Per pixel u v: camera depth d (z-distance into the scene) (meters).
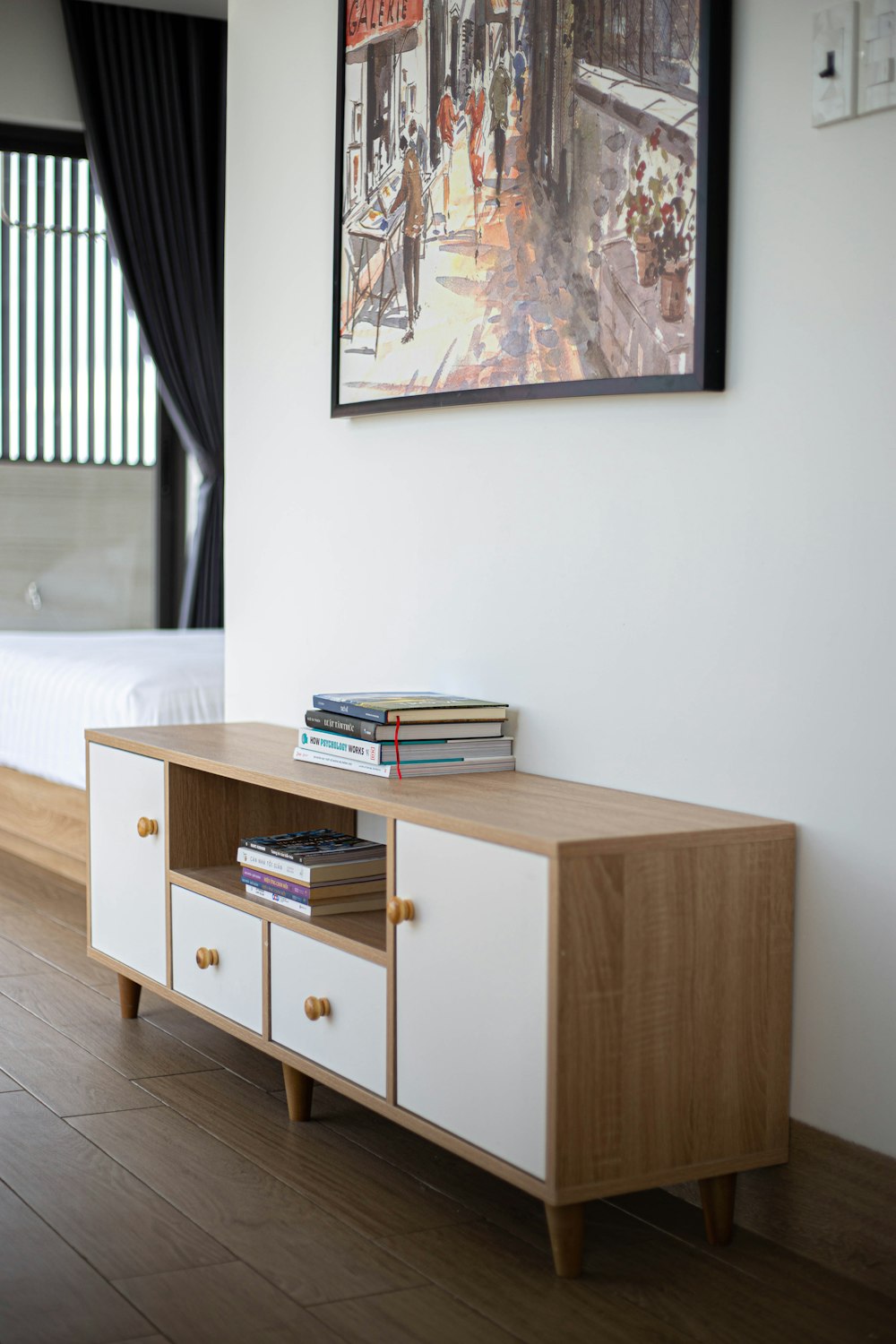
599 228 2.08
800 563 1.81
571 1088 1.66
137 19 5.32
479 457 2.38
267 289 3.03
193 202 5.49
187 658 3.74
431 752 2.23
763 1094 1.81
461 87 2.35
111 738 2.73
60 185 5.82
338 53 2.68
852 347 1.73
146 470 6.02
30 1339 1.54
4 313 5.79
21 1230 1.80
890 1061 1.71
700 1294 1.68
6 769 4.12
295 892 2.20
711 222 1.89
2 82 5.23
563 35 2.13
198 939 2.44
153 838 2.58
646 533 2.04
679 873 1.72
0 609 5.85
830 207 1.75
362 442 2.71
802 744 1.81
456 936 1.81
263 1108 2.28
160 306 5.49
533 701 2.27
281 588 3.00
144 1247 1.77
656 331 1.98
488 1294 1.67
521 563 2.29
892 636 1.69
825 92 1.73
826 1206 1.78
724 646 1.92
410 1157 2.09
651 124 1.97
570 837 1.67
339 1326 1.58
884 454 1.69
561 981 1.64
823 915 1.79
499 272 2.28
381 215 2.57
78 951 3.26
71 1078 2.40
